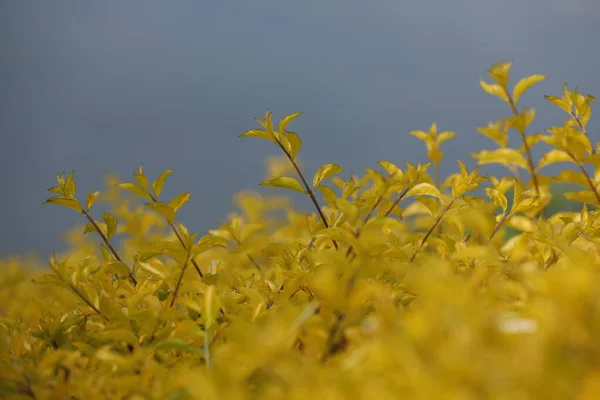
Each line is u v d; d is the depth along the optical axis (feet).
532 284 4.19
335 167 4.85
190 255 4.78
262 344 4.25
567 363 4.03
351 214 4.52
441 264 4.31
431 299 4.18
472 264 4.95
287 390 4.25
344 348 4.44
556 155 4.77
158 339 4.61
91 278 4.85
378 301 4.49
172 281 4.80
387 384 4.15
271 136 4.89
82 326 4.89
